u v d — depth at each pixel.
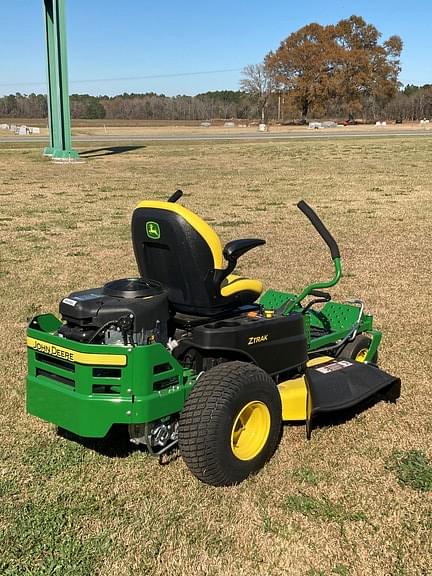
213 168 22.44
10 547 2.96
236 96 106.06
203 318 3.64
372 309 6.71
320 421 4.20
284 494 3.38
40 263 9.04
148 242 3.61
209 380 3.36
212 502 3.30
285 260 9.09
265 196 15.81
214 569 2.85
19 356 5.45
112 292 3.45
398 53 76.88
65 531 3.08
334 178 19.42
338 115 82.56
